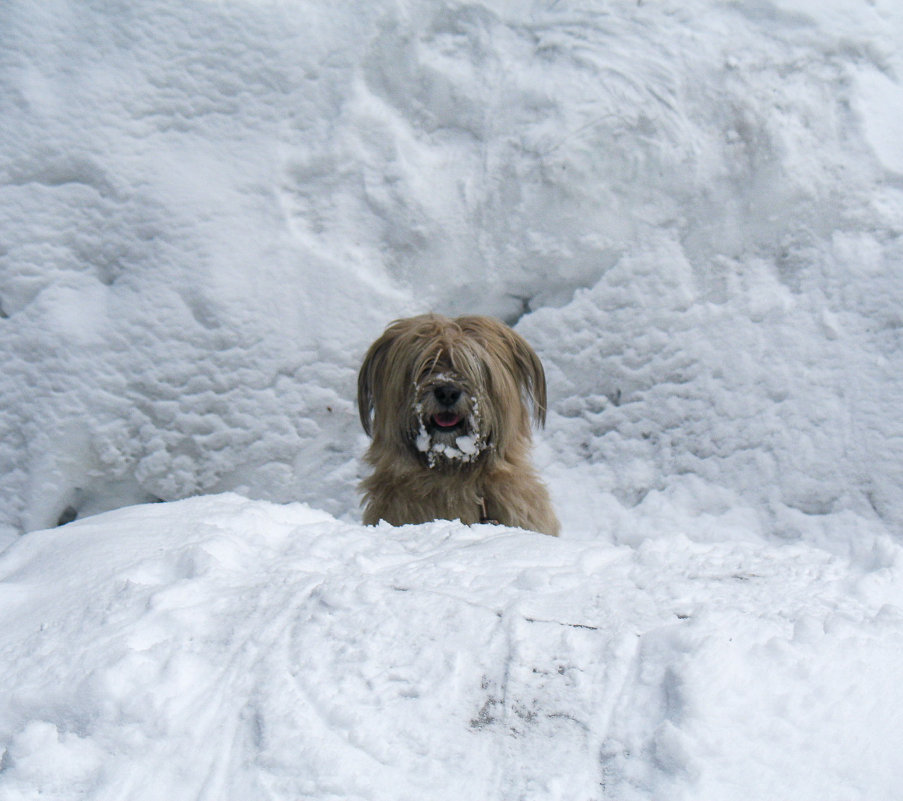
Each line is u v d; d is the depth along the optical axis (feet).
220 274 19.54
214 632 8.48
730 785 6.77
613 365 20.25
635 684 7.66
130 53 20.43
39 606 9.29
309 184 20.51
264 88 20.75
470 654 8.04
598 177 20.44
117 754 7.32
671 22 21.57
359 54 21.03
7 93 20.02
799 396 18.98
